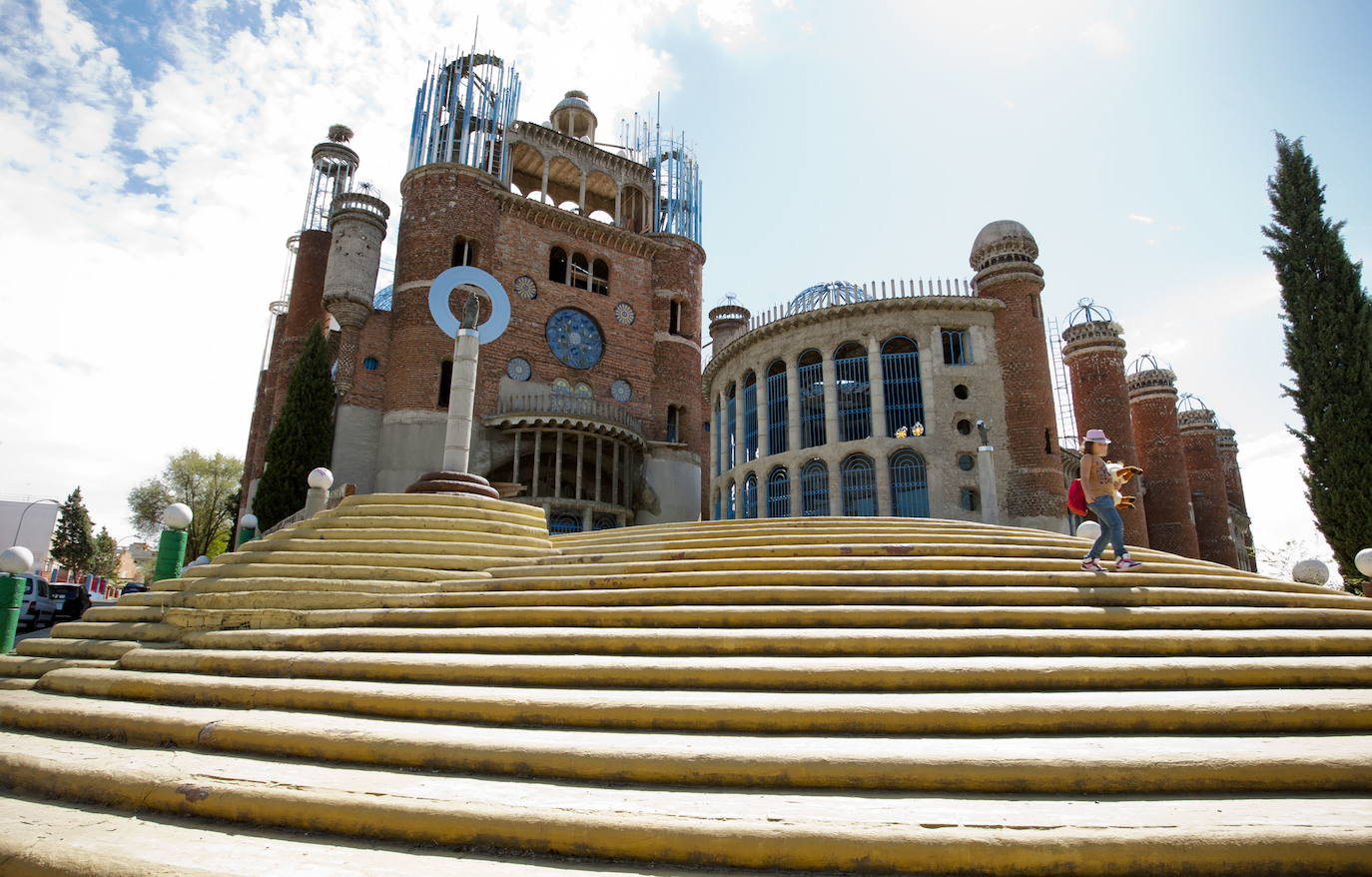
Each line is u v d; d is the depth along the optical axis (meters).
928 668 5.87
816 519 12.25
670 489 37.22
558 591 8.84
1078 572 8.73
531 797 4.26
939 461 28.48
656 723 5.31
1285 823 3.74
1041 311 31.11
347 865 3.68
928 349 30.02
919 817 3.89
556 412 33.44
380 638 7.52
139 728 5.84
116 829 4.19
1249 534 55.06
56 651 8.88
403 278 33.12
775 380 33.22
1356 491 19.31
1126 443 37.16
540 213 36.69
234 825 4.32
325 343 30.59
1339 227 21.55
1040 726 5.10
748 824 3.82
